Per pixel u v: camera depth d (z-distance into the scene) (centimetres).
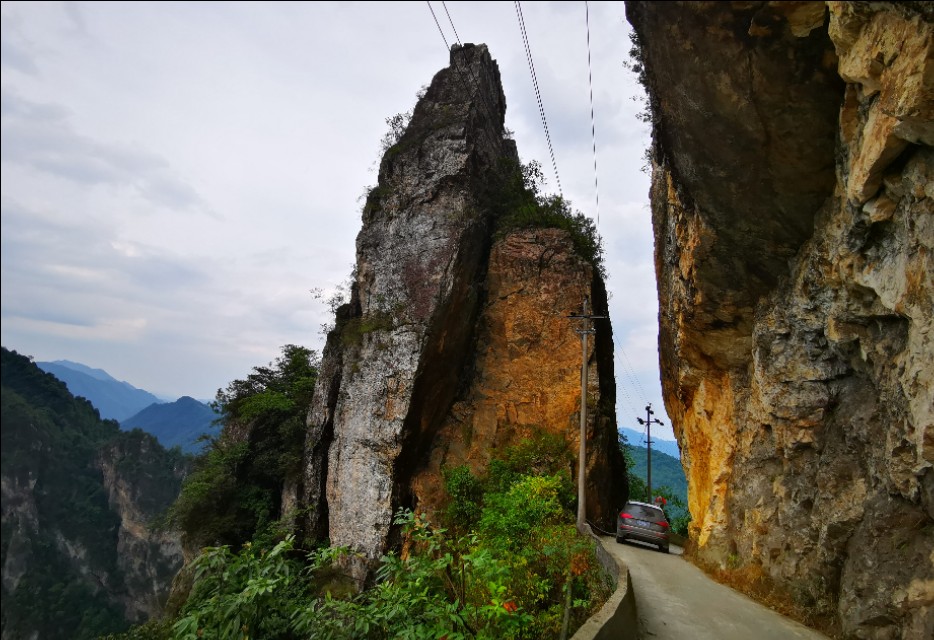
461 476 2394
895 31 614
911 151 698
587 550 1059
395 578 595
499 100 3803
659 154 1509
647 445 3928
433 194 2955
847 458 961
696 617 900
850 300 915
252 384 3581
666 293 2003
